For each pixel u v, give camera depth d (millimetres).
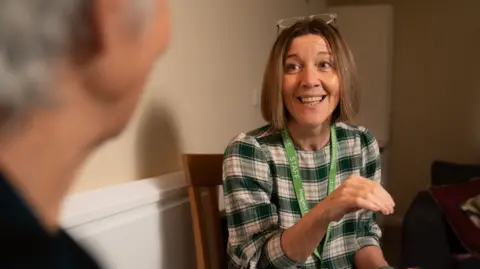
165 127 1406
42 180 309
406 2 3562
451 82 3504
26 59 287
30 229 280
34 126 300
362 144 1411
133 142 1264
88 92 312
